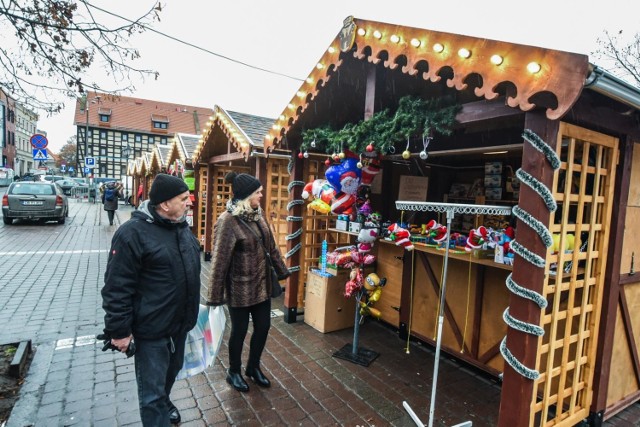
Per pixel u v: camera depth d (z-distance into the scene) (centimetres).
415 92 347
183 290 220
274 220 645
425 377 350
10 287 571
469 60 226
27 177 3244
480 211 231
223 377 335
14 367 315
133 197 2223
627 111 257
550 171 215
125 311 200
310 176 563
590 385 280
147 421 207
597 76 186
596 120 238
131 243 203
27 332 409
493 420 290
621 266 282
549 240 212
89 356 360
